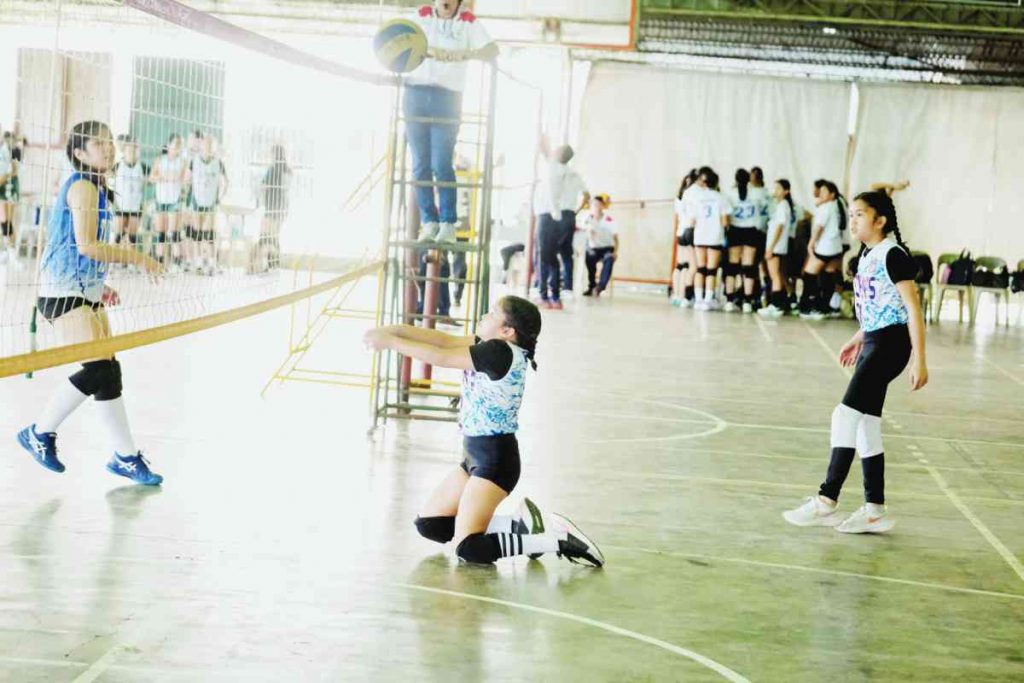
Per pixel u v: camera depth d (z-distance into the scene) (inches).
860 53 794.8
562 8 700.0
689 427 331.0
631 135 841.5
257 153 467.5
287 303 270.4
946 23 731.4
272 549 193.0
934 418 371.9
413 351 186.5
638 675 148.1
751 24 759.1
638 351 497.4
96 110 247.1
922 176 823.7
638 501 243.1
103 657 143.4
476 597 175.0
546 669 148.3
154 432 278.5
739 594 185.3
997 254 820.0
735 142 834.8
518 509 194.7
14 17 237.1
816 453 305.0
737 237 735.7
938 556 214.8
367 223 466.3
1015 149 813.9
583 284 815.7
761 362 485.1
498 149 807.1
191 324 225.5
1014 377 484.1
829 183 716.7
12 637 148.3
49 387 326.0
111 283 534.9
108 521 203.2
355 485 240.4
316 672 142.8
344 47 792.9
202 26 211.5
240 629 156.0
